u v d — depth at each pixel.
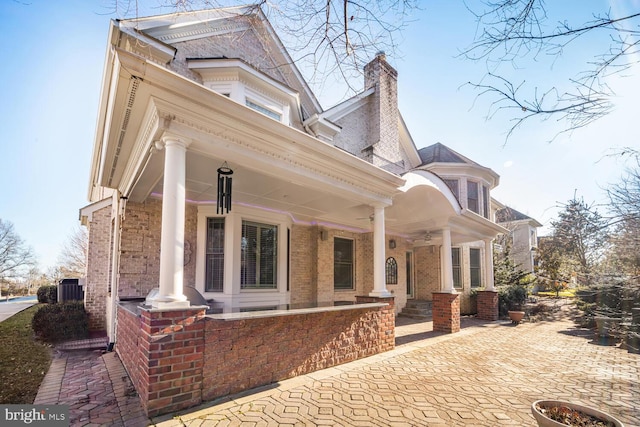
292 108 9.45
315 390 4.80
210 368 4.33
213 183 6.66
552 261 19.73
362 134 11.27
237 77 7.88
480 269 16.84
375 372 5.71
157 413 3.83
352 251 11.80
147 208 7.22
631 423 3.95
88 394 4.59
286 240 9.21
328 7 3.26
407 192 8.32
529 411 4.18
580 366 6.38
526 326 11.50
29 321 11.64
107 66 5.67
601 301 9.56
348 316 6.47
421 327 10.68
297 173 5.77
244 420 3.79
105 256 10.09
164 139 4.29
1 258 31.72
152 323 3.90
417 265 15.36
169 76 3.87
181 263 4.23
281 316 5.16
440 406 4.30
